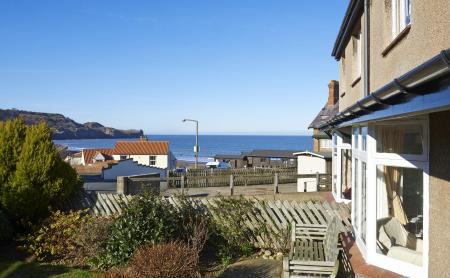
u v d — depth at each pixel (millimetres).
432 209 6523
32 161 12477
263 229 11766
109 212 13531
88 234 10758
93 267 10250
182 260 8531
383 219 7742
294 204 11852
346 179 14680
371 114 6762
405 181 7277
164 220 10867
